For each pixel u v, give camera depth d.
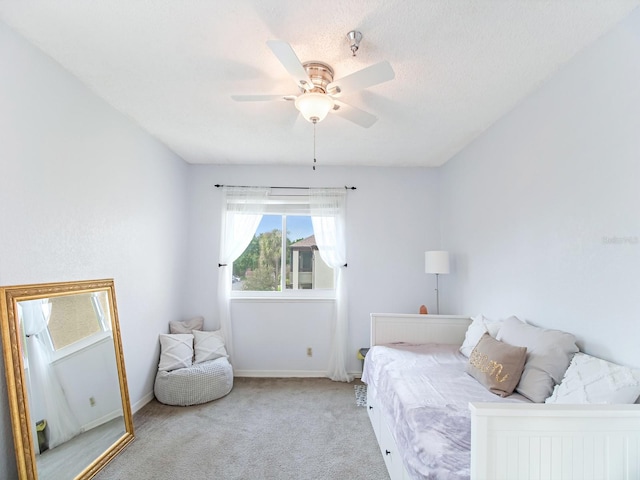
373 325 3.31
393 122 2.83
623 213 1.63
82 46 1.87
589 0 1.50
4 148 1.71
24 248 1.83
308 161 3.96
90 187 2.35
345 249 4.05
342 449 2.39
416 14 1.59
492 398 1.87
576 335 1.93
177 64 2.04
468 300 3.36
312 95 1.92
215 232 4.05
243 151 3.62
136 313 2.96
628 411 1.14
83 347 2.21
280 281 4.20
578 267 1.92
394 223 4.13
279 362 4.02
